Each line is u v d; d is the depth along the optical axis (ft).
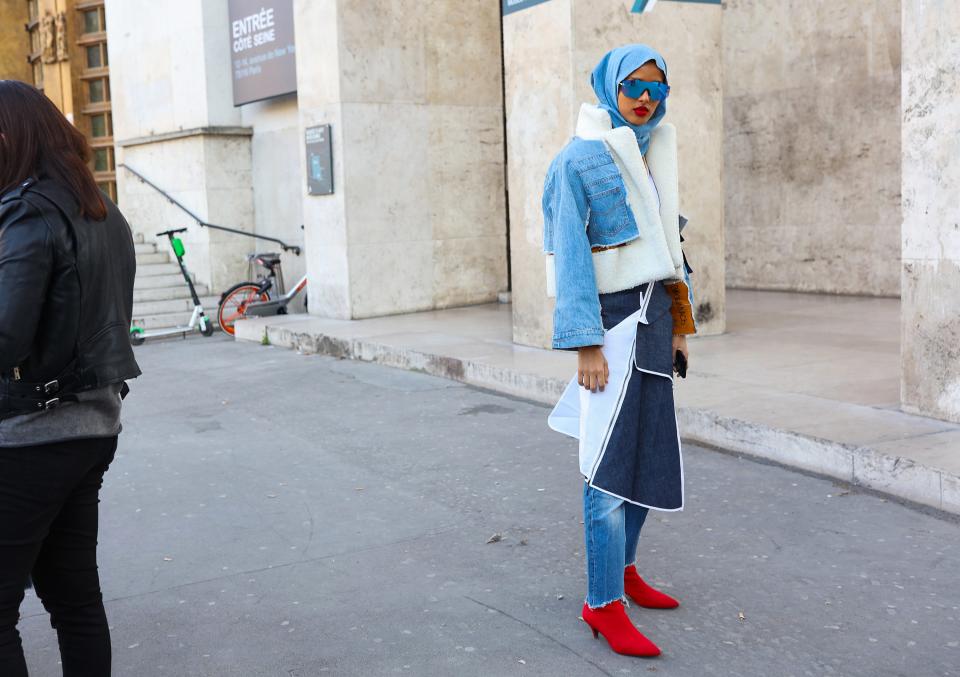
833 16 36.81
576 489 16.20
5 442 7.61
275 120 44.60
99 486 8.67
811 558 12.67
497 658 10.23
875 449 15.31
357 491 16.74
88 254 7.79
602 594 10.27
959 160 16.46
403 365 28.81
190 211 46.52
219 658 10.56
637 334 10.13
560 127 26.37
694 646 10.33
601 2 25.95
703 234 27.89
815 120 37.96
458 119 39.14
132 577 13.14
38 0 55.93
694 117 27.48
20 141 7.74
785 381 21.08
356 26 36.37
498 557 13.28
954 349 16.84
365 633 11.02
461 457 18.58
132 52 49.75
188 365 32.19
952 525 13.65
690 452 17.99
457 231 39.55
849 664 9.80
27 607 12.26
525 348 27.99
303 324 36.24
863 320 30.25
